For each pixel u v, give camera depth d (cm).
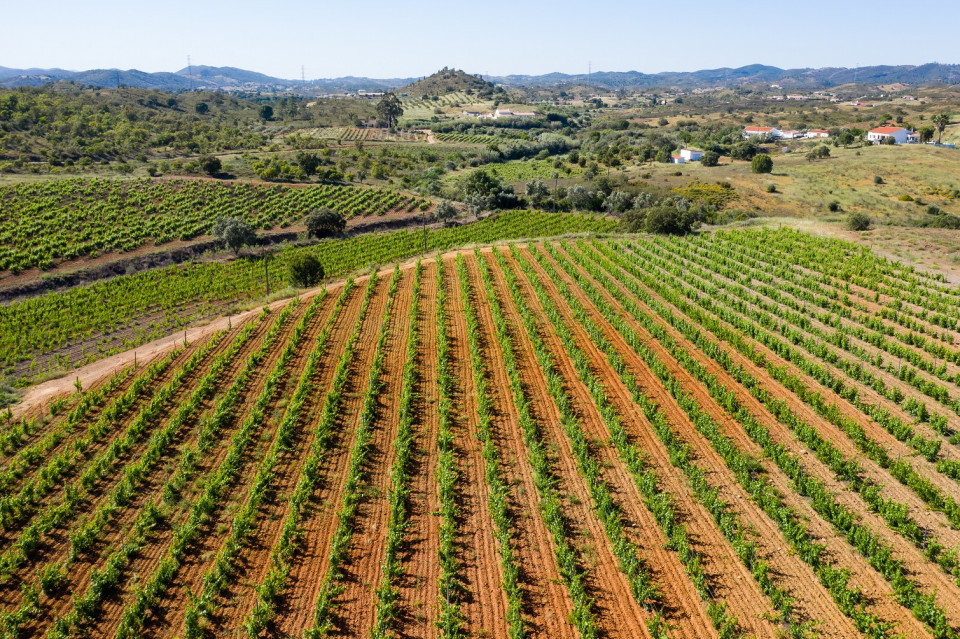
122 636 1881
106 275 7050
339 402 3325
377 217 10231
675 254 6444
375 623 1970
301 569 2198
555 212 10988
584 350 4009
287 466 2786
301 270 5809
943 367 3450
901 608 1941
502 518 2327
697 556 2205
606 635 1895
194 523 2375
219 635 1933
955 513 2259
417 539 2348
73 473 2728
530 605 2020
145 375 3606
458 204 11431
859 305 4666
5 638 1895
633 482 2650
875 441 2856
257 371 3697
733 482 2622
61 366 4550
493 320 4475
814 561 2109
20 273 6731
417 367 3750
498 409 3262
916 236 6712
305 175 12325
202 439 2923
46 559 2239
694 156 16300
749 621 1922
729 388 3444
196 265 7481
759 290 5141
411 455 2862
